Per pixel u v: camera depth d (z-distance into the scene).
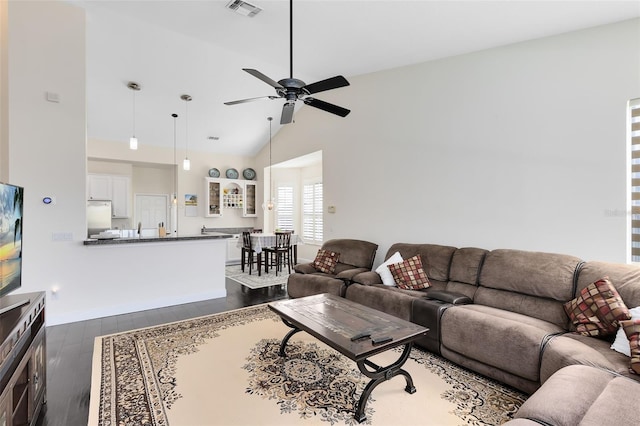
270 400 2.19
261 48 3.91
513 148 3.33
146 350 2.94
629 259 2.68
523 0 2.49
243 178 8.41
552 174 3.07
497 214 3.46
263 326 3.58
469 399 2.21
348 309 2.78
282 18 3.15
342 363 2.71
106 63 4.60
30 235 3.52
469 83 3.68
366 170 4.96
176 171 7.59
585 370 1.75
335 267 4.72
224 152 8.10
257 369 2.61
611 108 2.72
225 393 2.27
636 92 2.60
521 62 3.25
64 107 3.67
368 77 4.89
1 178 3.46
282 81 2.55
